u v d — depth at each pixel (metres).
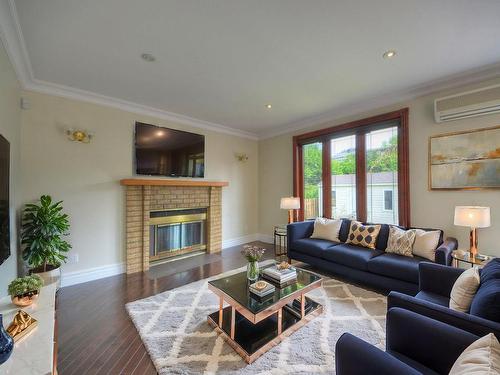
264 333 1.85
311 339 1.85
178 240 4.10
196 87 3.00
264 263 3.78
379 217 3.57
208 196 4.47
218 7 1.69
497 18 1.82
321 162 4.32
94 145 3.21
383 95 3.29
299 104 3.60
